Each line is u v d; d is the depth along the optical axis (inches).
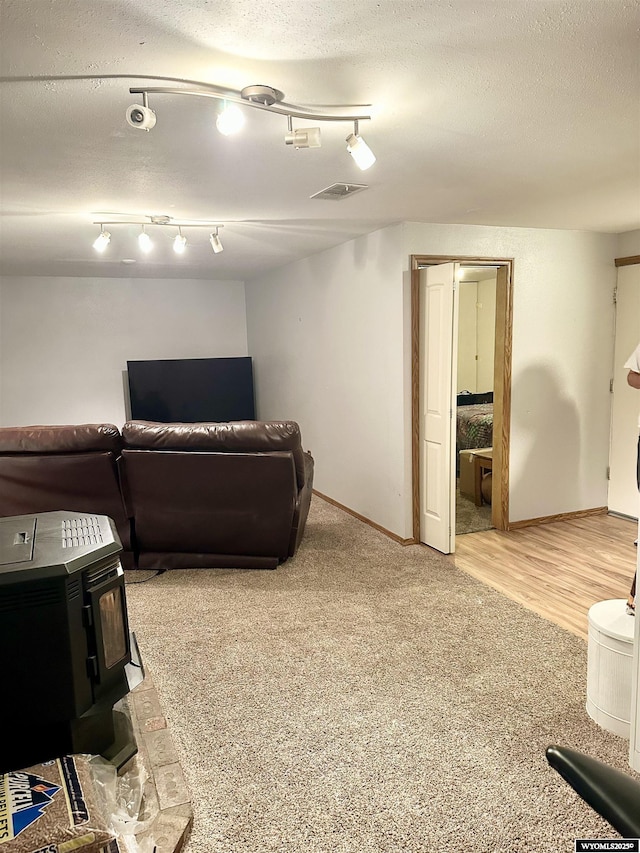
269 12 53.5
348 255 184.2
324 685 97.1
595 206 140.5
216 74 66.9
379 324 169.6
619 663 82.1
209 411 273.0
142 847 63.4
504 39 59.9
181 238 156.4
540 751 80.5
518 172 110.0
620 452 190.9
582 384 185.9
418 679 98.3
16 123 80.0
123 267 232.4
